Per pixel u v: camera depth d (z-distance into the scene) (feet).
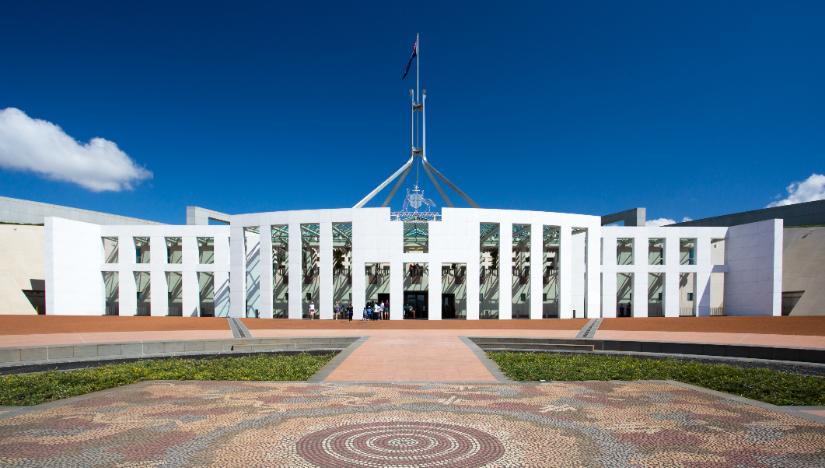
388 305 133.39
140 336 73.00
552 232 132.87
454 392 34.17
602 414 27.99
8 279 131.44
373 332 80.89
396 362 48.49
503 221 121.08
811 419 26.91
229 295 137.28
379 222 119.55
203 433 24.26
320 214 121.39
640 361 51.47
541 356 54.95
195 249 139.44
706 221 181.88
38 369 48.24
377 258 119.14
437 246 119.44
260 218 124.98
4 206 148.77
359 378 41.37
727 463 20.12
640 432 24.43
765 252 125.49
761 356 51.26
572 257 139.23
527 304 138.51
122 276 139.85
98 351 53.72
